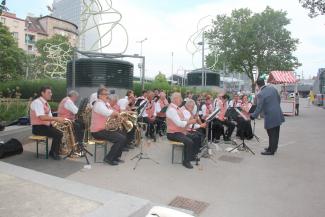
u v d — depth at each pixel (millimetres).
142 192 5129
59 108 7535
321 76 31625
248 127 10016
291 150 8805
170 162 6996
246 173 6375
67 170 6137
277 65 30219
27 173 4668
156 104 9953
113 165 6582
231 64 31641
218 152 8219
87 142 7535
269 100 8047
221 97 9781
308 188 5555
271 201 4926
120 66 11484
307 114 22547
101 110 6602
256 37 29859
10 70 34250
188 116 7344
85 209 3543
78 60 11375
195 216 4293
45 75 27625
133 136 8367
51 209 3535
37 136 6816
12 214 3422
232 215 4379
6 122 8891
